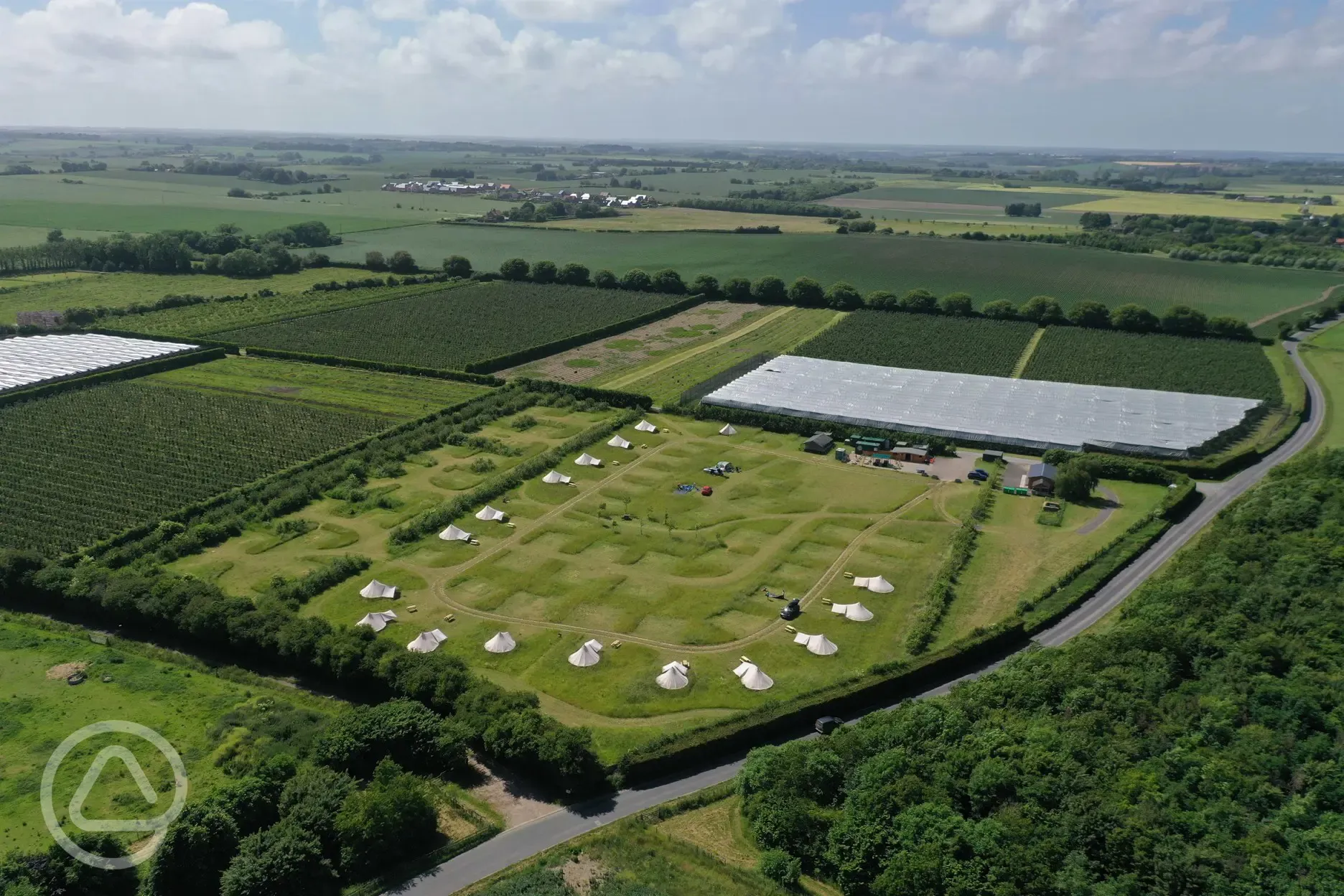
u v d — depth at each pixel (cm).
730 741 8212
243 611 9769
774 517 13250
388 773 7388
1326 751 7175
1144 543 12181
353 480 14150
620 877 6706
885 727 7956
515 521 13012
